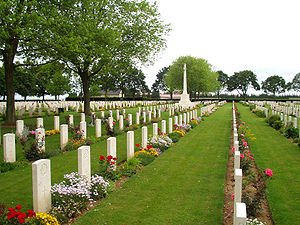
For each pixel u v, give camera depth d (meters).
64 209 5.15
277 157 10.06
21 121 12.57
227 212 5.45
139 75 73.44
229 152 11.05
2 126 16.86
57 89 47.06
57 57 16.83
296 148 11.66
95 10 20.27
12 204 5.86
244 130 13.84
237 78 99.31
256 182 5.72
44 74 24.86
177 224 4.94
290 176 7.73
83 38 16.56
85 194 5.72
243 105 53.75
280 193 6.44
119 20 20.62
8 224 4.04
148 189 6.68
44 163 5.13
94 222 4.98
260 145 12.39
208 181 7.29
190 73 59.16
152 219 5.12
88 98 23.34
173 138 13.48
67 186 5.83
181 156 10.22
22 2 15.27
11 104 17.48
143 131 10.50
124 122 20.70
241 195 5.15
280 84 105.25
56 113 25.25
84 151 6.29
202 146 12.16
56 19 15.17
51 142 12.45
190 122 20.28
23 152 9.98
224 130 17.56
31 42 14.72
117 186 6.98
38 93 60.38
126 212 5.41
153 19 22.48
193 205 5.75
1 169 8.23
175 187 6.82
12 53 16.72
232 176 7.87
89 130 16.34
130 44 21.89
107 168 7.47
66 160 9.45
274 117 19.83
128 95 79.12
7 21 12.91
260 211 5.56
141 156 9.46
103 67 22.42
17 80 51.41
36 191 4.97
